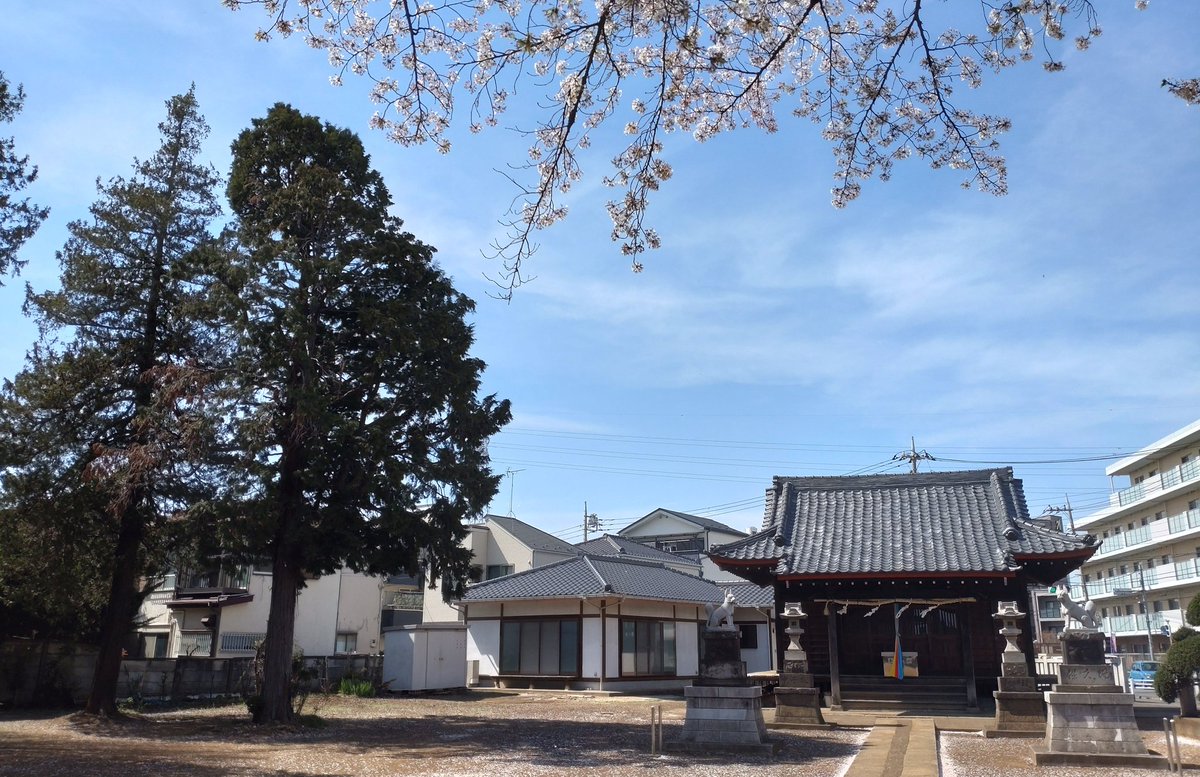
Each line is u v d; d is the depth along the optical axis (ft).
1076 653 41.93
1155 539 153.48
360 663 89.15
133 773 36.63
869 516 68.64
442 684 88.53
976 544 61.72
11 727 54.34
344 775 36.58
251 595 100.83
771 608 107.04
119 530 57.31
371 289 56.44
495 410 57.62
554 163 21.63
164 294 59.06
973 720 55.57
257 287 52.75
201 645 100.22
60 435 55.83
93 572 58.90
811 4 19.54
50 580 55.52
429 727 55.83
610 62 20.86
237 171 57.72
